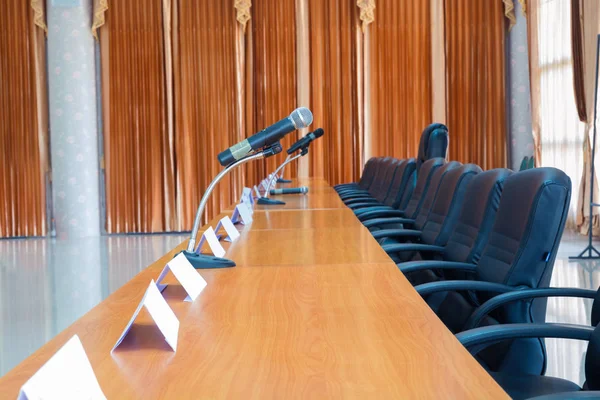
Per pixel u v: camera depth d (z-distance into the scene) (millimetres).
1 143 9555
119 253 7875
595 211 7613
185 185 9586
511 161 9469
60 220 9180
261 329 1361
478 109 9422
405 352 1173
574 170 8094
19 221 9617
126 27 9461
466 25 9375
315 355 1172
